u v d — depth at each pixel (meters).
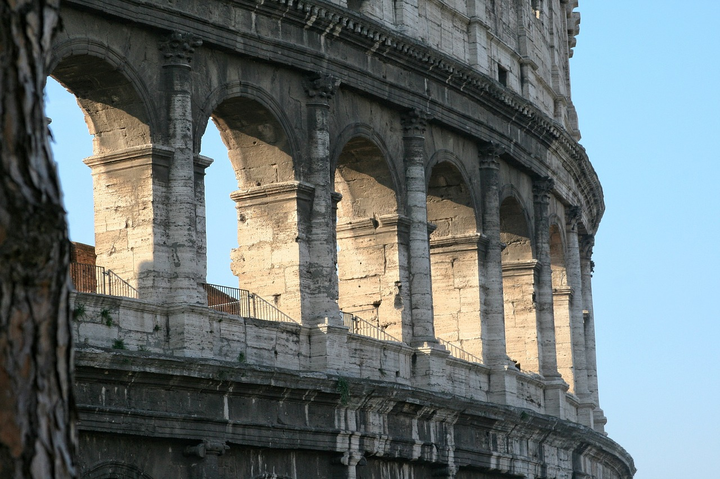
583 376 115.44
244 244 73.31
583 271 126.50
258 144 72.88
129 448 60.06
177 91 65.31
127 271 64.19
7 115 18.97
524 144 98.06
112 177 64.94
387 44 79.19
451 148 88.56
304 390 68.50
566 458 103.50
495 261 91.62
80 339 59.09
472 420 84.56
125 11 62.97
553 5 116.62
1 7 19.02
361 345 75.44
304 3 72.12
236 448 65.75
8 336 18.70
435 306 90.94
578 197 116.06
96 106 64.88
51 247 19.00
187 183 64.94
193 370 61.69
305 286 72.31
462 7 93.44
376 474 75.56
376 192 82.38
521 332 99.88
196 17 66.25
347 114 77.56
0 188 18.83
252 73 70.62
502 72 99.56
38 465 18.66
